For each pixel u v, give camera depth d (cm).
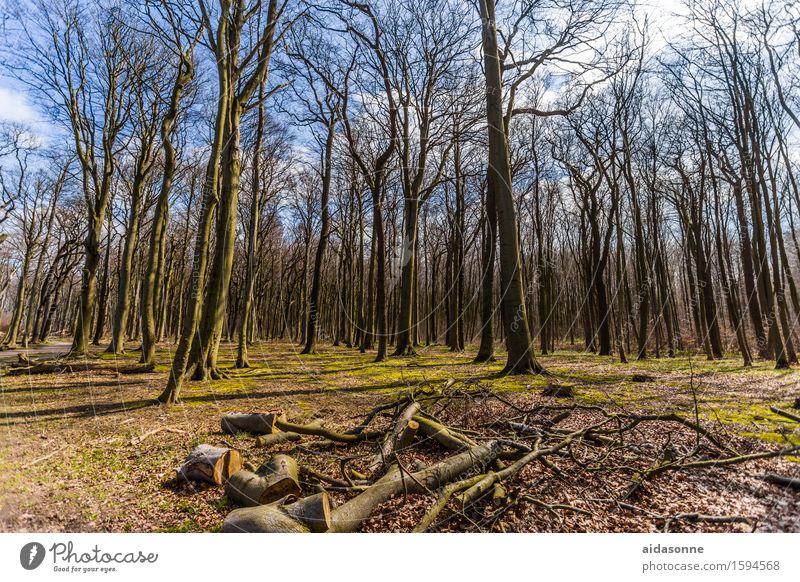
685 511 383
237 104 1023
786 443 545
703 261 2116
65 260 3055
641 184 2491
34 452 539
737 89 1602
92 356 1736
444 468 426
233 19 1029
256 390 1036
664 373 1347
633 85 1842
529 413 654
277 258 4134
